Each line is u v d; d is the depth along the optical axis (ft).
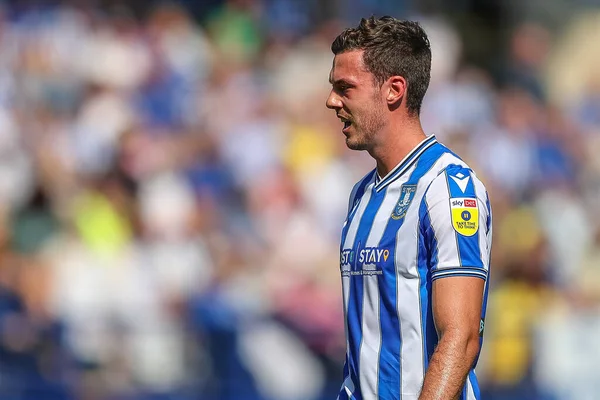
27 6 152.97
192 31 161.07
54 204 114.01
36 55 145.79
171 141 130.72
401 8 172.86
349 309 47.93
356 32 47.91
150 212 118.62
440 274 44.68
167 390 101.19
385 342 46.11
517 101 164.86
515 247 123.65
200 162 130.21
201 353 103.76
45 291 104.88
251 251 116.26
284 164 137.28
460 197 45.42
